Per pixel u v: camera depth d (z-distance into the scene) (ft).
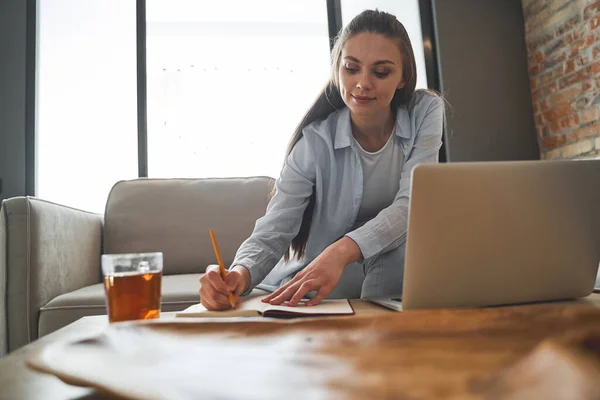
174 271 6.98
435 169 2.08
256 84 10.84
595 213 2.31
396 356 1.08
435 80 9.93
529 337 1.20
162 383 0.83
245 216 7.28
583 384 0.69
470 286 2.22
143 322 1.39
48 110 9.30
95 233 6.77
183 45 10.78
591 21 8.03
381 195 4.43
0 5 9.02
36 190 8.96
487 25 9.95
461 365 0.99
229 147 10.62
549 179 2.22
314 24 10.88
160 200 7.27
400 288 4.05
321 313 2.22
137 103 9.25
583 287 2.40
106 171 9.36
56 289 5.21
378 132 4.29
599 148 7.95
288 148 4.42
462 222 2.12
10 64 8.92
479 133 9.64
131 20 9.70
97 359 1.03
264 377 0.93
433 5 9.89
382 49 3.69
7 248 4.71
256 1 10.55
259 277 3.53
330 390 0.85
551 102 9.22
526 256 2.24
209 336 1.31
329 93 4.31
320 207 4.33
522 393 0.74
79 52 9.52
